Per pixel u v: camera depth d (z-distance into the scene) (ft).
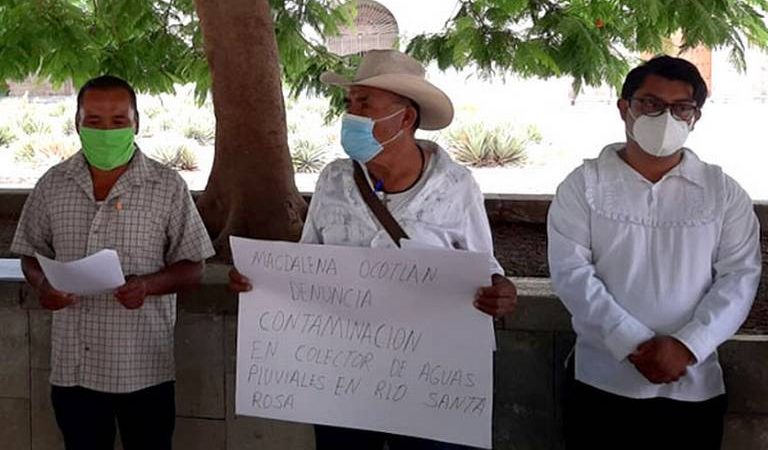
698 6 16.75
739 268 8.54
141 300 9.32
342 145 8.38
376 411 8.80
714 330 8.24
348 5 22.74
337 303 8.72
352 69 20.36
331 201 8.67
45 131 56.08
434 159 8.59
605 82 18.02
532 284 11.64
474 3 18.83
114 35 19.07
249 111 15.65
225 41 15.43
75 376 9.87
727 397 10.16
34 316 12.28
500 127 50.19
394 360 8.68
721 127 51.96
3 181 44.55
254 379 9.10
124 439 10.25
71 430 10.03
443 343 8.52
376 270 8.48
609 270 8.70
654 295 8.52
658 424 8.81
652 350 8.24
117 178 9.64
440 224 8.47
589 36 17.83
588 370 9.04
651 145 8.30
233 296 11.77
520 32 18.49
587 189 8.80
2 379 12.51
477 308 8.34
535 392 11.12
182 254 9.91
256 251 8.80
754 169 42.11
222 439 12.08
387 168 8.48
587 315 8.51
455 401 8.57
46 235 9.90
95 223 9.57
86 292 9.16
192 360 12.01
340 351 8.83
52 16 18.03
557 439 11.13
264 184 15.81
